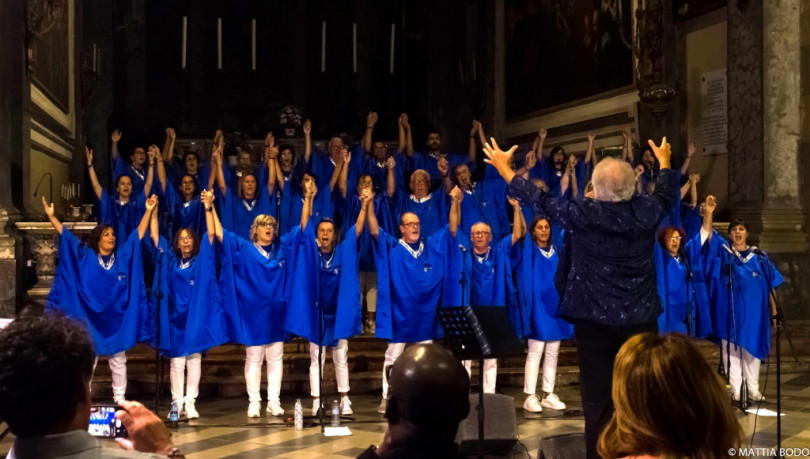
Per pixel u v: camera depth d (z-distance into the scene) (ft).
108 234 27.25
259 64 56.75
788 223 36.65
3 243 30.37
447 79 57.36
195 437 23.75
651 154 37.55
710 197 29.78
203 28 55.83
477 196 36.78
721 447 7.35
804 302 36.27
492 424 19.53
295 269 27.02
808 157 37.24
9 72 32.32
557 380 31.78
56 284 26.81
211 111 56.03
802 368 33.47
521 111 54.03
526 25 53.26
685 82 42.04
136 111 53.11
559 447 16.69
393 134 57.67
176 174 40.42
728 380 28.84
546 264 27.45
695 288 29.53
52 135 41.09
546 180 40.34
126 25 52.90
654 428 7.34
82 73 48.57
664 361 7.40
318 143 49.14
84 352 6.57
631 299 14.90
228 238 27.09
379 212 35.29
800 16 37.19
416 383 7.38
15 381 6.28
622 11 44.11
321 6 57.77
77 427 6.59
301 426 24.80
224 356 31.71
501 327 16.42
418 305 27.17
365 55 57.88
